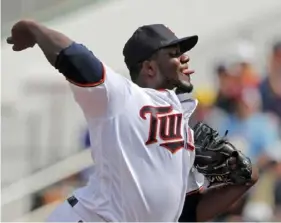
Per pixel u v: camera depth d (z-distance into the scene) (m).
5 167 30.88
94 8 33.28
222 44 32.31
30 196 27.62
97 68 12.40
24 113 31.58
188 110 13.93
